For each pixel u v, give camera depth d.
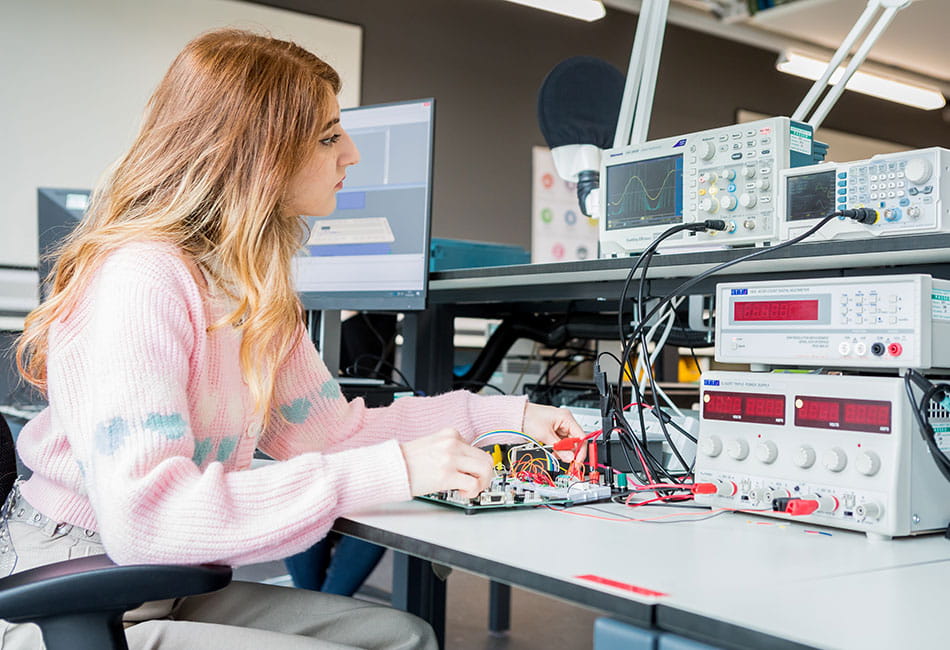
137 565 0.82
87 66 4.59
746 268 1.45
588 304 2.18
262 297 1.08
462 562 0.89
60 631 0.81
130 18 4.69
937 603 0.72
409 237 1.84
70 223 2.43
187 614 1.17
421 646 1.10
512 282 1.83
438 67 5.68
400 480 0.96
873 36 1.71
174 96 1.11
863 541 0.99
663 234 1.36
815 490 1.06
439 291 2.08
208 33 1.16
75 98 4.56
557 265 1.59
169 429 0.90
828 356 1.08
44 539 1.00
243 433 1.11
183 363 0.96
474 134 5.84
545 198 6.14
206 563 0.88
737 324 1.18
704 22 6.65
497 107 5.94
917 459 1.01
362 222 1.88
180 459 0.89
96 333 0.95
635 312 1.79
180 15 4.81
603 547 0.91
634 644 0.70
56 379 0.98
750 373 1.14
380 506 1.14
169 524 0.86
